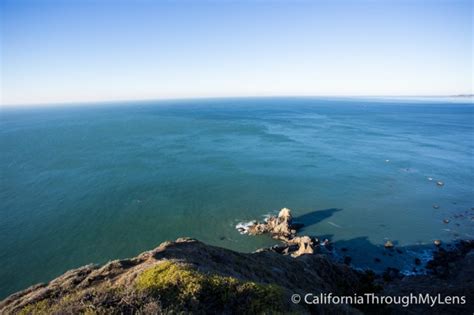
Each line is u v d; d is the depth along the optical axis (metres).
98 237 49.06
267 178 76.31
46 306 13.46
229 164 88.50
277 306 13.14
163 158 95.69
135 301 11.82
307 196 65.38
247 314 12.41
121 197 64.25
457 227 52.09
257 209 59.28
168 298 12.44
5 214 56.25
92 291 12.98
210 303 12.71
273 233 49.91
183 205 60.72
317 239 47.00
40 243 47.16
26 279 39.19
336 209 59.19
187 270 14.57
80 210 58.19
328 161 91.56
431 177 76.56
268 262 26.66
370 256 44.09
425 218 55.41
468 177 76.12
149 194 66.00
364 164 88.06
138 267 17.03
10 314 13.87
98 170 82.56
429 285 31.95
